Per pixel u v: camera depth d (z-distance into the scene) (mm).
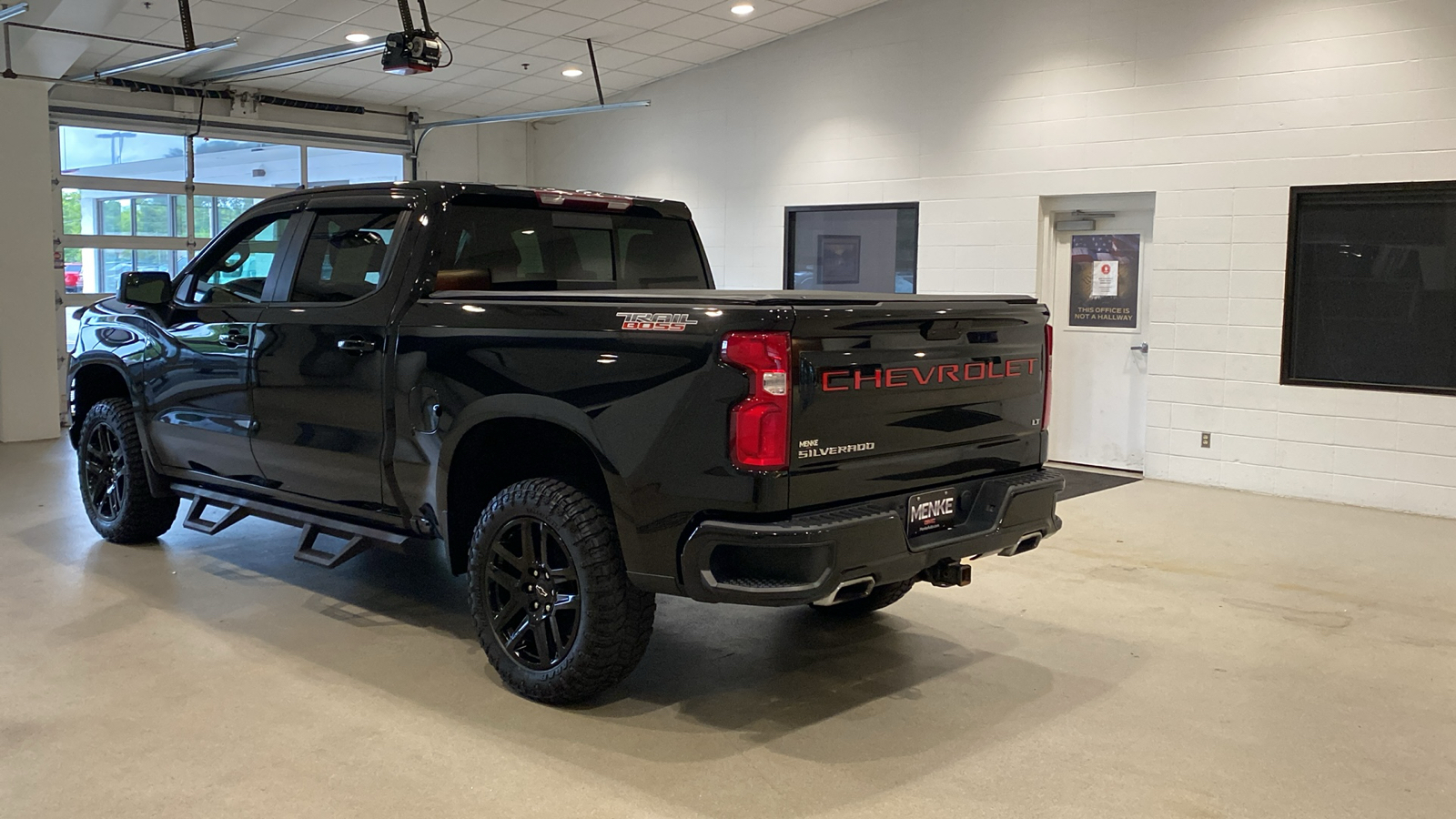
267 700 3186
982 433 3270
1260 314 6883
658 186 10883
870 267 9125
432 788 2633
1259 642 3873
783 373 2645
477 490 3471
